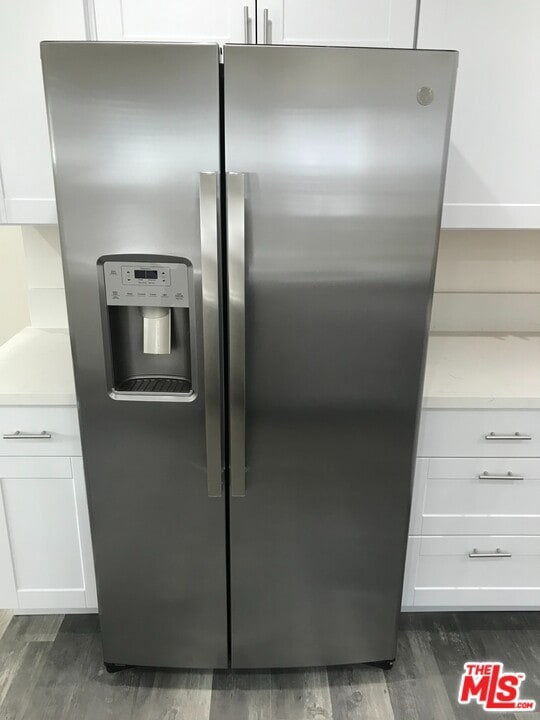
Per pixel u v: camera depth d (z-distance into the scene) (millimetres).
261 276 1287
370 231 1271
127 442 1422
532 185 1658
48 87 1163
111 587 1578
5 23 1463
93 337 1332
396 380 1394
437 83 1185
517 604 1846
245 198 1232
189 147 1197
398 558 1568
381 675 1709
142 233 1252
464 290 2137
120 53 1143
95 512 1497
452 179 1646
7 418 1568
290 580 1573
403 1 1462
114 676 1694
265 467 1450
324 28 1475
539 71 1551
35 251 2055
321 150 1212
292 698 1626
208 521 1497
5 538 1699
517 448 1658
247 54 1145
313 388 1386
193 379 1366
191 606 1596
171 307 1360
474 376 1726
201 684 1671
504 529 1752
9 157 1574
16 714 1565
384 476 1480
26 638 1832
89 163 1209
